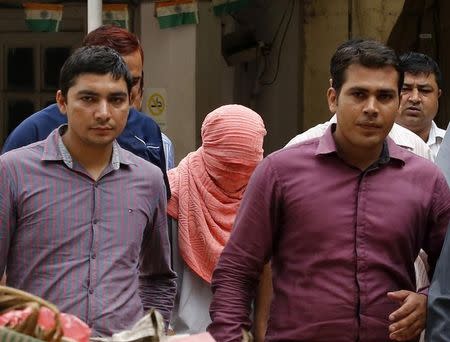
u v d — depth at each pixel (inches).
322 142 143.4
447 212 145.0
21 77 394.0
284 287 143.0
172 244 181.6
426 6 412.5
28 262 140.2
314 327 139.8
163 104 371.6
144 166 148.5
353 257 139.9
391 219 141.1
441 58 414.6
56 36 390.0
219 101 389.7
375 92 139.9
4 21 391.2
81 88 140.2
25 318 109.7
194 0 364.5
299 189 142.2
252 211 144.9
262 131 180.4
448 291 136.1
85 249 140.7
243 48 427.8
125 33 170.6
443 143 162.7
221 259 147.5
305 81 424.2
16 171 140.8
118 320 139.9
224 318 144.6
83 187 142.3
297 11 422.9
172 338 130.6
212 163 179.9
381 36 410.3
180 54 369.4
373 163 143.1
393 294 138.9
